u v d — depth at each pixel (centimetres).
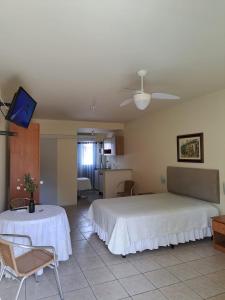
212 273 260
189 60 244
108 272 265
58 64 251
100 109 488
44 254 227
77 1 148
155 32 187
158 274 259
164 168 503
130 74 283
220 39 201
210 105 380
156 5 153
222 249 315
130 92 358
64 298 217
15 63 247
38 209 293
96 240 366
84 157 883
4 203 390
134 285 238
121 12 160
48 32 185
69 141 639
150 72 277
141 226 306
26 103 284
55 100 408
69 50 217
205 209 348
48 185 624
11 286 238
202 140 397
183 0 148
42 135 606
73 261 293
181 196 430
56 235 266
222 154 360
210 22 174
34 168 399
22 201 373
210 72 280
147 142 569
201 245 339
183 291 227
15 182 390
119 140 696
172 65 257
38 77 291
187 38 198
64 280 248
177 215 328
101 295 221
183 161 444
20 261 212
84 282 244
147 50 219
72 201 636
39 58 235
